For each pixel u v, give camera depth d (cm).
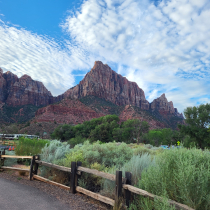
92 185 516
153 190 292
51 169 616
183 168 259
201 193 237
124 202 334
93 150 698
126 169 460
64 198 420
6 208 327
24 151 941
